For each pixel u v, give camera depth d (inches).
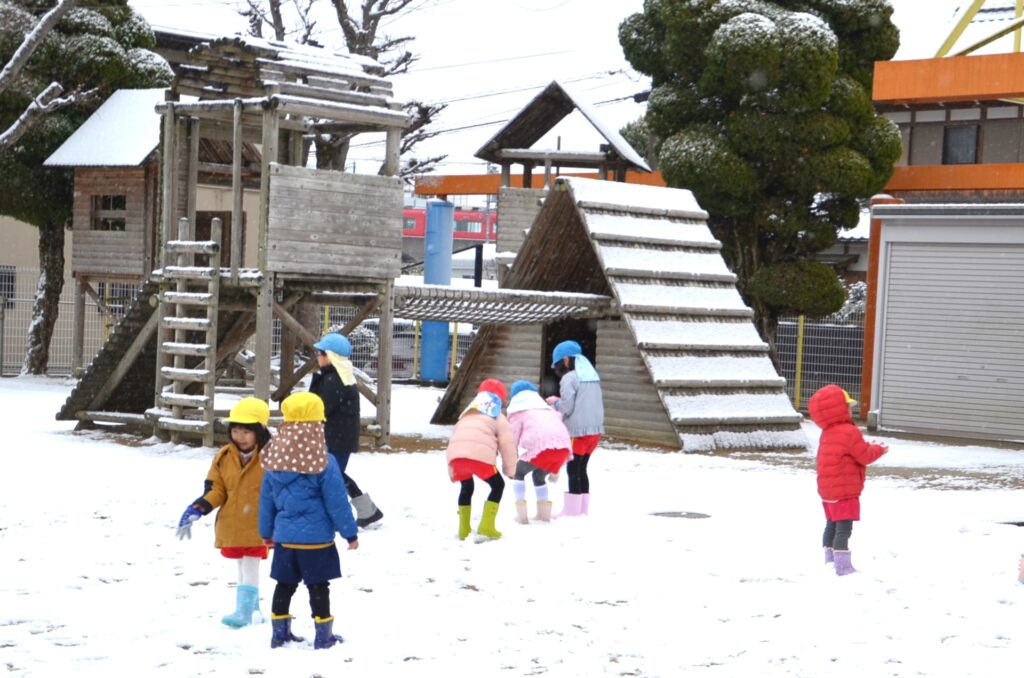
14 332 1262.3
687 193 883.4
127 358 700.0
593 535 422.0
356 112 671.8
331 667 259.9
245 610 293.7
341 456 430.6
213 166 872.3
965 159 1483.8
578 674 258.7
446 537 414.0
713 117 1239.5
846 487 369.4
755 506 506.0
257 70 660.1
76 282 1122.7
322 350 438.6
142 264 1069.8
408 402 1043.9
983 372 905.5
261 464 281.4
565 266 853.2
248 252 1259.8
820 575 367.2
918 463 728.3
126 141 1079.0
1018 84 986.1
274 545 277.0
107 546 381.7
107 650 268.5
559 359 479.2
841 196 1208.8
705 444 746.2
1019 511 514.0
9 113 1119.0
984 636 296.5
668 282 811.4
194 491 497.0
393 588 337.7
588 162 1222.9
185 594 323.9
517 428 447.5
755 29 1164.5
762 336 1212.5
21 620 292.8
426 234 1115.9
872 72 1254.9
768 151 1185.4
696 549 401.1
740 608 322.3
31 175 1136.8
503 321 806.5
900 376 942.4
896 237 941.8
